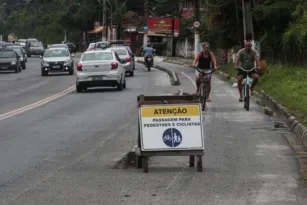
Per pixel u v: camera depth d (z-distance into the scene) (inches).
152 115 423.8
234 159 478.6
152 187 383.9
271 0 1512.1
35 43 3730.3
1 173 430.6
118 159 481.4
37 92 1231.5
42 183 397.1
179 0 3255.4
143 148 422.9
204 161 471.8
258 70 845.8
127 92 1160.2
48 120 742.5
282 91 964.6
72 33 5467.5
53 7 6318.9
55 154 506.0
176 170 438.0
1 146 549.0
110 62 1179.3
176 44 3526.1
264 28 1614.2
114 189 378.6
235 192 369.7
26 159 484.1
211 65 846.5
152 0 4047.7
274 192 368.8
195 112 424.8
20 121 737.0
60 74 1897.1
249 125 675.4
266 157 485.7
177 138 423.8
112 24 4215.1
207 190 375.2
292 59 1419.8
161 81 1470.2
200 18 2709.2
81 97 1076.5
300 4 1462.8
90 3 5093.5
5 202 347.3
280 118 735.1
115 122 713.6
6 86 1443.2
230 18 1774.1
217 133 616.1
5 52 2103.8
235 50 1895.9
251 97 987.9
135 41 4215.1
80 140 581.0
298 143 554.6
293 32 1350.9
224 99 991.6
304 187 382.3
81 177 415.2
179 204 341.4
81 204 342.3
